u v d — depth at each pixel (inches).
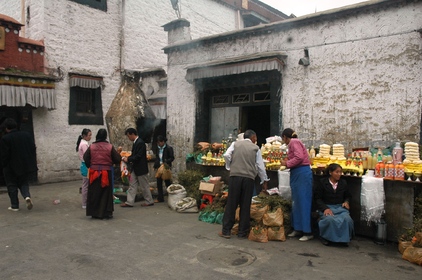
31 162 284.8
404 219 199.3
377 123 255.9
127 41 552.7
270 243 203.5
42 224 243.0
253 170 217.0
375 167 210.7
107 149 260.5
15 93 403.9
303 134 293.4
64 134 475.5
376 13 257.3
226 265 168.7
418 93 238.4
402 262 174.2
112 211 261.4
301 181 209.5
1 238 209.8
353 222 207.6
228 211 215.0
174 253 185.2
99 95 515.8
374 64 258.1
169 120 401.4
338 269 164.4
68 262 171.9
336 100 276.2
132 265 168.4
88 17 504.4
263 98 334.3
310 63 290.7
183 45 382.9
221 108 368.5
